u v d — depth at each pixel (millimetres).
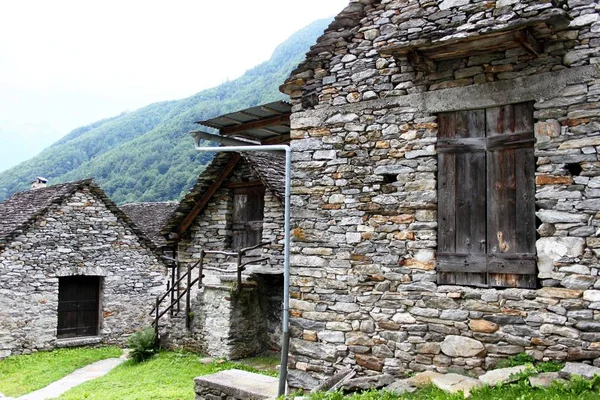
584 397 4672
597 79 5473
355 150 6953
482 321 5945
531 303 5688
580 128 5531
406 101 6621
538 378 5227
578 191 5516
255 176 13203
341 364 6844
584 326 5391
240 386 7574
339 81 7148
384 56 6805
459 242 6227
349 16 7082
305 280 7199
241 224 13641
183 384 10539
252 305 12766
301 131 7414
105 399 9805
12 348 14992
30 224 15531
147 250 17906
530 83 5824
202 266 13289
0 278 14891
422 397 5469
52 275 15914
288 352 7277
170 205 21734
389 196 6660
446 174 6363
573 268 5496
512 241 5926
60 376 12844
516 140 5961
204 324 12945
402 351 6422
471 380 5719
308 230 7230
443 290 6215
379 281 6660
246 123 9758
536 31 5457
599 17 5496
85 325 16984
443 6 6395
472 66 6199
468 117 6289
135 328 17391
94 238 16844
